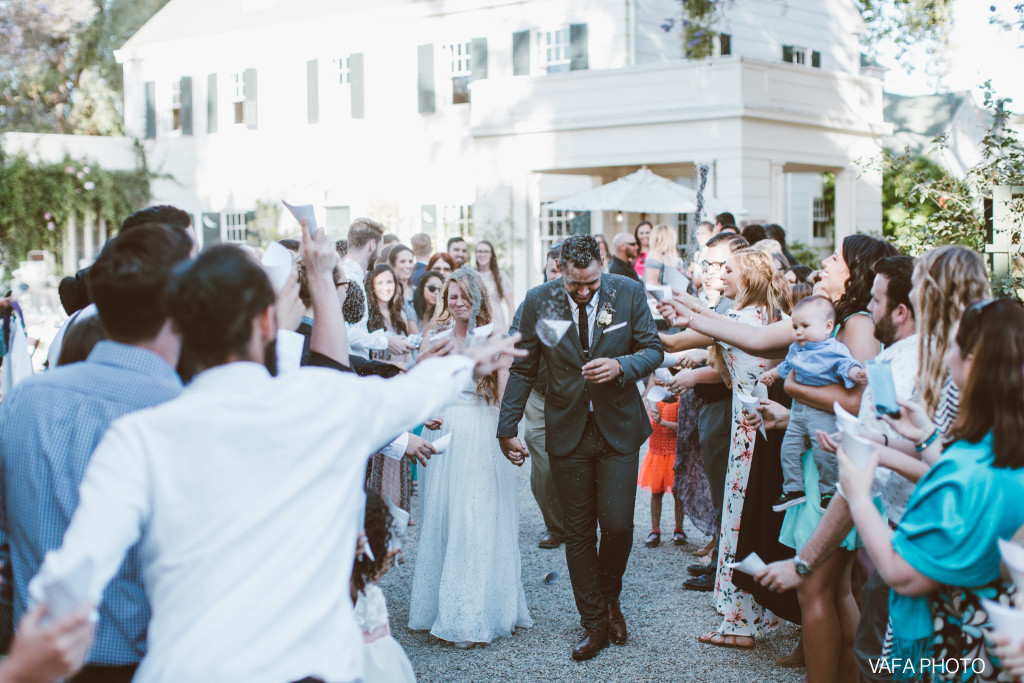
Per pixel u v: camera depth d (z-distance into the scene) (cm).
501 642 465
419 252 1091
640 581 558
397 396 215
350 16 2209
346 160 2255
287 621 187
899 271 337
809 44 2236
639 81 1611
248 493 187
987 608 199
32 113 2489
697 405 583
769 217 1567
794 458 376
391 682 313
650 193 1380
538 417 616
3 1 2212
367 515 292
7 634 237
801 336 362
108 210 2352
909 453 304
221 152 2462
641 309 461
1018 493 233
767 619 464
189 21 2550
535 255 1800
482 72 2030
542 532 672
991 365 237
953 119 2442
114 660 223
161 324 238
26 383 237
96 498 179
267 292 201
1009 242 709
